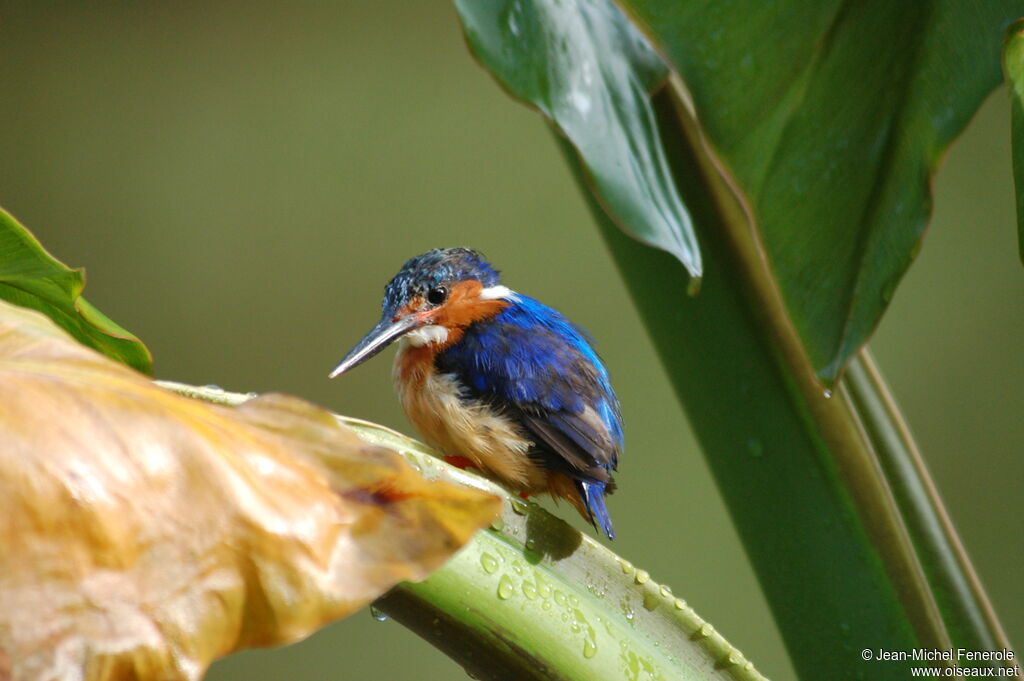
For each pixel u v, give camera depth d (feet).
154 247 14.01
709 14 11.74
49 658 6.42
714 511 13.89
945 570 11.82
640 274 11.87
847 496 11.82
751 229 11.80
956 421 13.97
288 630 6.92
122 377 7.59
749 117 11.75
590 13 11.78
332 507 7.33
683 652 11.41
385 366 14.01
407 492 7.54
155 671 6.62
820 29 11.74
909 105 11.75
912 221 11.74
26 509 6.58
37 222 13.92
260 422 7.70
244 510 7.07
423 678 13.33
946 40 11.74
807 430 11.82
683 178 11.84
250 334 13.89
